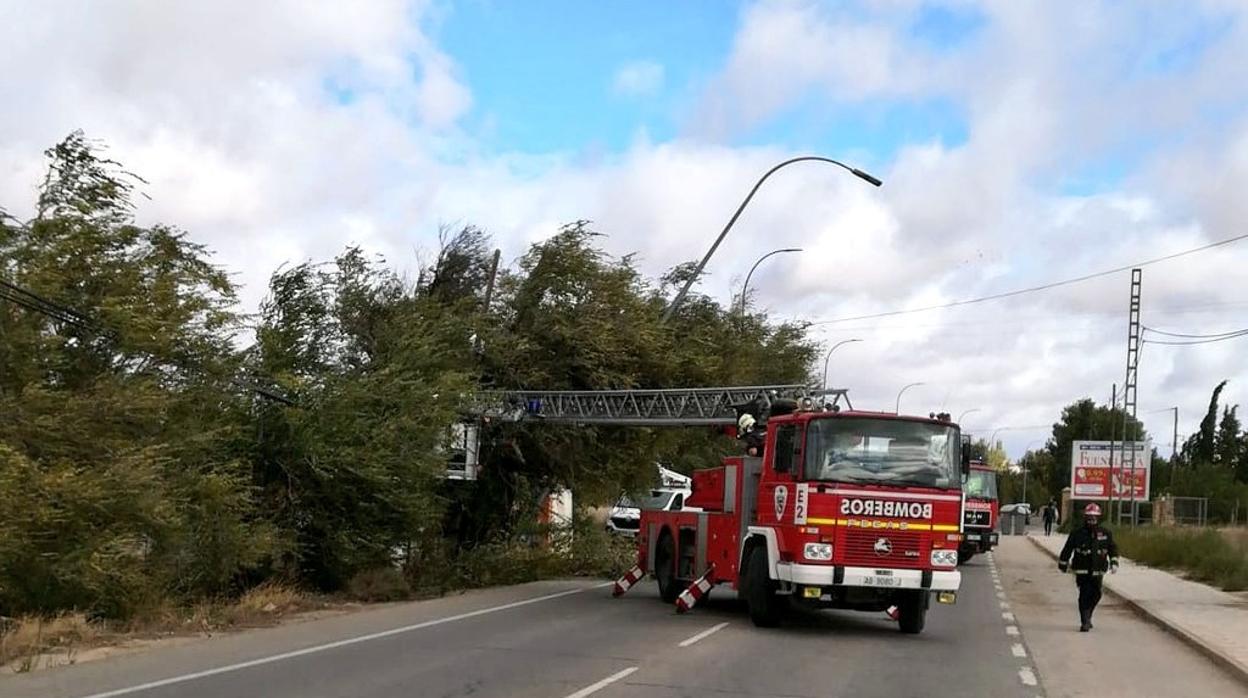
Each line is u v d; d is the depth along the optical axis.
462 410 23.14
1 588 14.52
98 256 18.03
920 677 12.48
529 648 13.77
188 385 19.12
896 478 16.03
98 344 17.95
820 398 19.91
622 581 21.77
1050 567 36.88
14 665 11.88
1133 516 59.56
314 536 20.89
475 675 11.56
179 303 18.80
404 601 20.58
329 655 12.92
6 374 16.70
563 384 26.44
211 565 17.88
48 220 17.53
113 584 15.48
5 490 14.37
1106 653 15.52
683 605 18.50
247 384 20.23
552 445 26.47
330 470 20.22
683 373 28.36
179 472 17.77
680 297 27.97
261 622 16.53
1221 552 30.41
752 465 17.83
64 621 14.36
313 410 20.61
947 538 16.11
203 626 15.68
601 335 25.88
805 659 13.48
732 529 17.95
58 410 16.50
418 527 21.78
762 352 41.06
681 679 11.60
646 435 27.98
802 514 15.87
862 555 15.80
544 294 26.47
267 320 22.47
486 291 27.14
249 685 10.73
